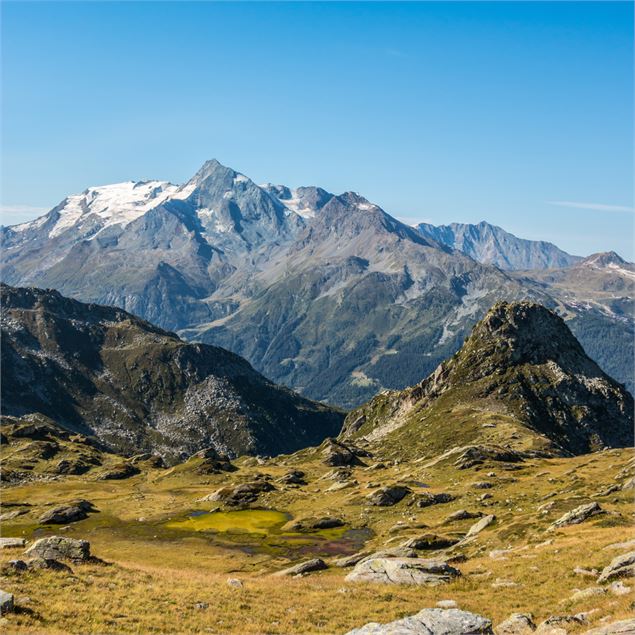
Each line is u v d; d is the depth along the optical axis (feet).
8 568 160.86
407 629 114.21
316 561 262.47
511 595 158.61
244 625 140.67
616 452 550.77
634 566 155.12
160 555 347.15
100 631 128.36
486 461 558.97
